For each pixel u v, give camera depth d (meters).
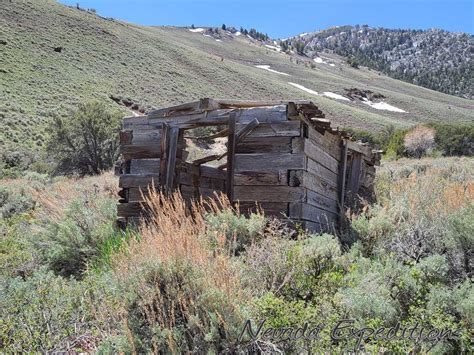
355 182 9.87
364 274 4.05
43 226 7.73
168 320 3.19
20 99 38.94
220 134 7.90
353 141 9.48
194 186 8.32
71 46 59.66
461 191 6.25
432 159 26.66
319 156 7.46
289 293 4.02
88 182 18.88
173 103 55.94
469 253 4.34
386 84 174.88
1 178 23.08
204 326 3.08
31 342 3.36
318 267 4.47
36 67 48.09
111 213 7.48
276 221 5.85
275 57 169.88
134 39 78.00
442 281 3.97
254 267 4.19
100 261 5.64
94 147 29.44
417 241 5.23
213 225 5.37
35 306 3.70
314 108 6.64
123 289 3.43
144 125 7.77
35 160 29.55
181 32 192.50
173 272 3.33
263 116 6.84
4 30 53.47
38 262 5.93
